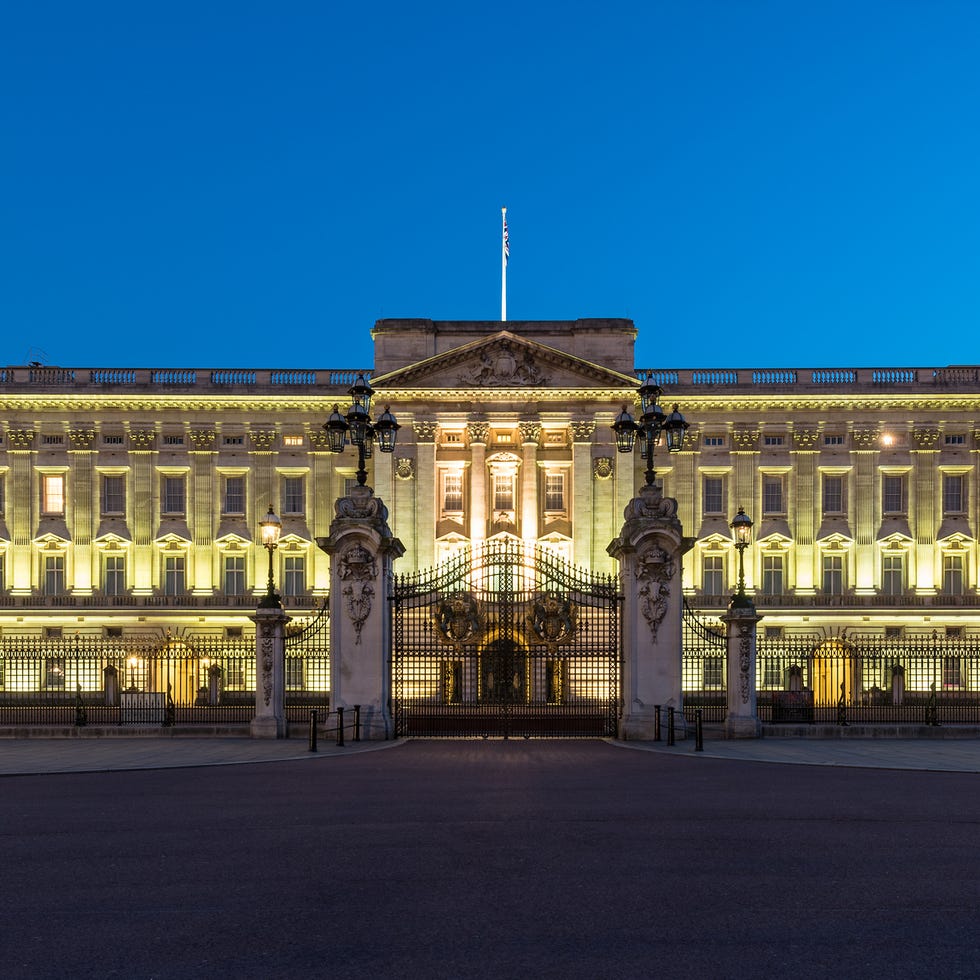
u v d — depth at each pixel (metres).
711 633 36.09
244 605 78.31
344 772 24.05
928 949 10.36
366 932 10.91
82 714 35.47
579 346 78.81
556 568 35.56
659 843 15.34
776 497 79.62
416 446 77.50
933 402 79.19
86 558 78.56
